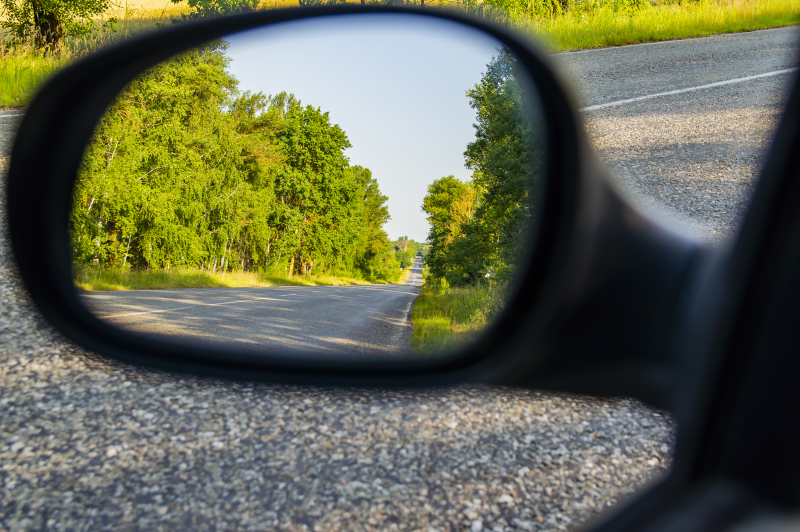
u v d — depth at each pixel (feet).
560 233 3.27
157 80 9.32
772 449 2.26
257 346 10.04
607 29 44.70
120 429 8.75
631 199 3.34
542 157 3.88
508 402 9.52
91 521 6.70
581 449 8.09
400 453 8.13
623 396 2.92
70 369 10.87
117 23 50.34
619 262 3.05
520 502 7.06
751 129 22.74
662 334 2.86
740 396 2.39
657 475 7.48
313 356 4.45
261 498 7.16
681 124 25.34
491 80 5.43
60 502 7.03
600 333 3.00
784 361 2.24
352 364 4.24
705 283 2.74
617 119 27.55
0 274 16.03
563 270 3.17
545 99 3.89
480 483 7.41
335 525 6.68
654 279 2.95
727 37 41.22
